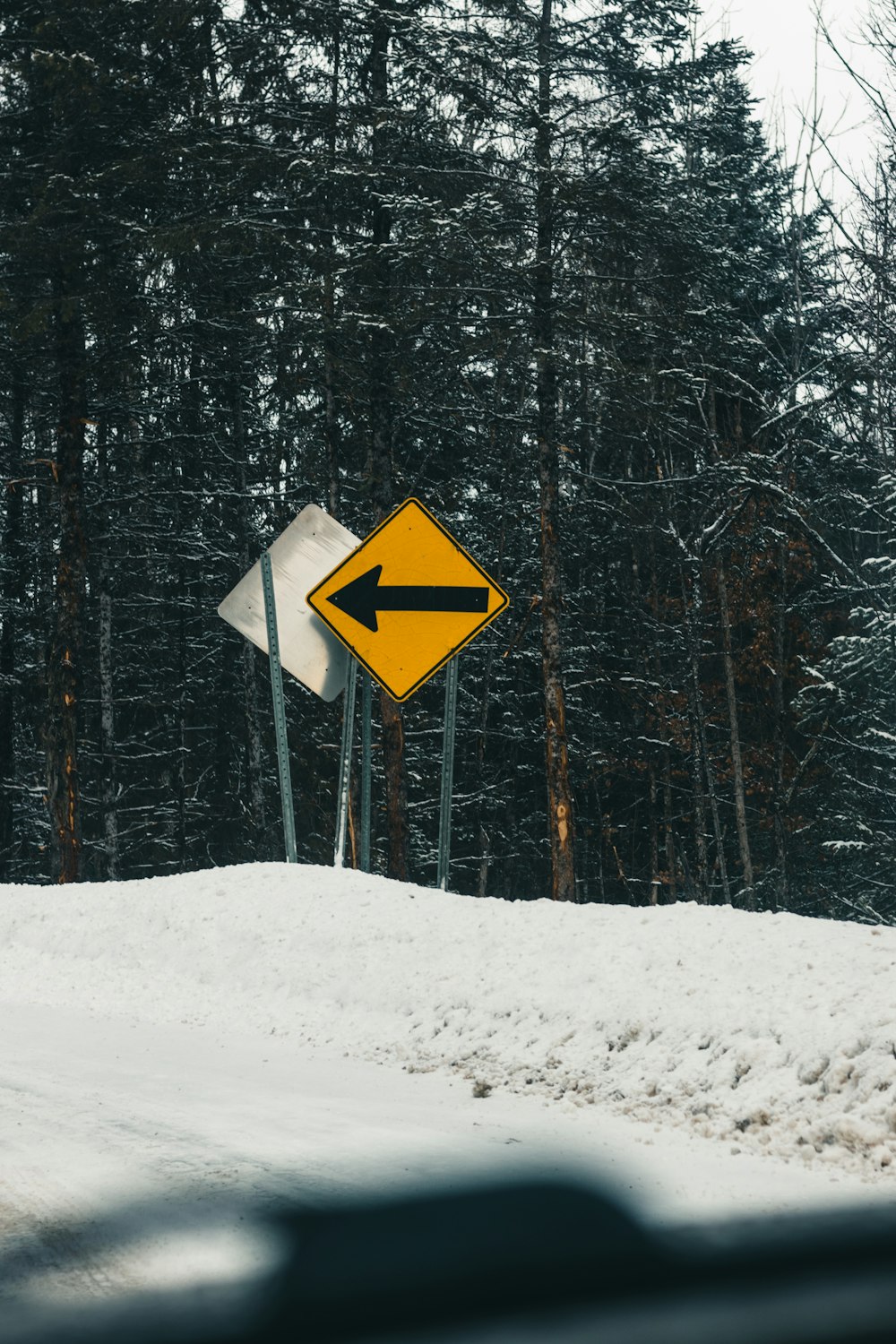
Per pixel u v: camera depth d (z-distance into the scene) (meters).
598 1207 1.91
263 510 35.38
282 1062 9.66
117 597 37.84
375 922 12.55
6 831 38.34
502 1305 1.80
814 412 34.34
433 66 23.58
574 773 39.53
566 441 29.59
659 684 36.56
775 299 38.09
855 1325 1.72
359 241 26.95
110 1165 6.40
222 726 39.03
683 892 43.25
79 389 24.80
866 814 32.56
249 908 13.80
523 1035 9.32
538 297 23.88
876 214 28.19
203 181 23.81
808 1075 7.32
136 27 23.50
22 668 35.78
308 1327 1.76
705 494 32.59
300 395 32.22
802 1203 5.67
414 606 13.86
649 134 23.81
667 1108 7.70
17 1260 4.89
